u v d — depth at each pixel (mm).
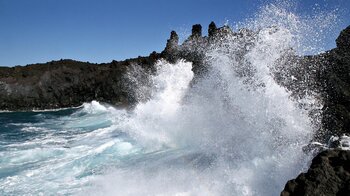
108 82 35094
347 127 6555
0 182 8492
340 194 4250
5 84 37031
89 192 7301
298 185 4582
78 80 37031
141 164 8781
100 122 19453
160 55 31188
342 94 7074
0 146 13031
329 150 4898
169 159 8727
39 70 38875
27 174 9055
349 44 7824
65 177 8625
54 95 37188
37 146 12797
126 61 38688
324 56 8094
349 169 4465
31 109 36812
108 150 10891
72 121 21781
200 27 25969
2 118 27156
